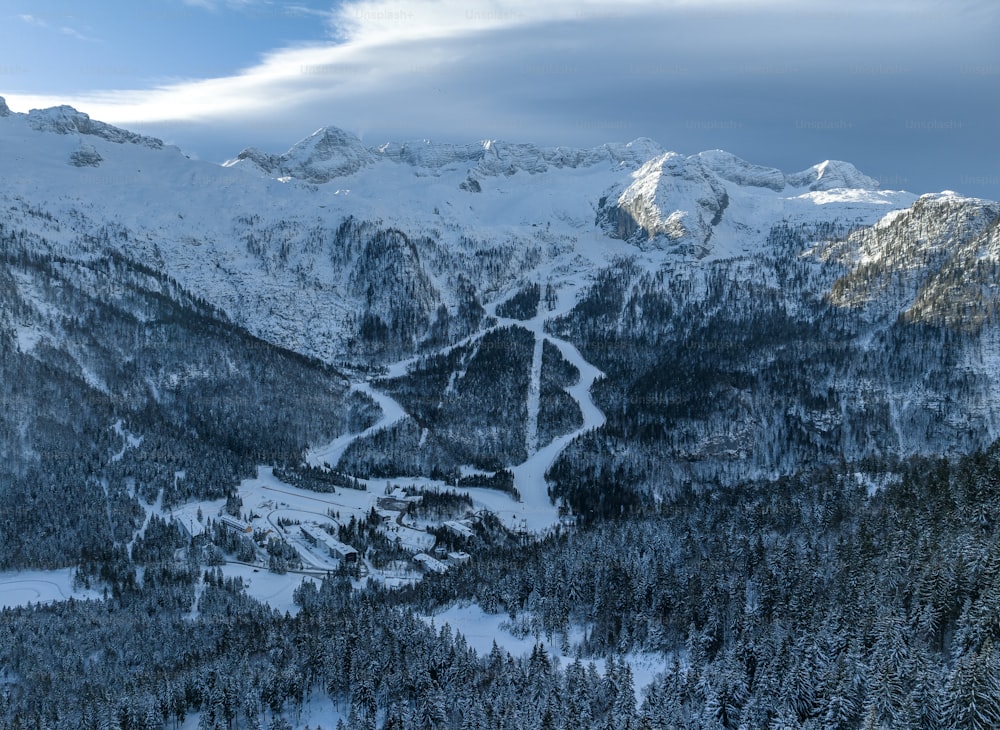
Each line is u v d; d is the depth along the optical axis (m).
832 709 143.88
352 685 184.62
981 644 146.62
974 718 130.38
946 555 171.38
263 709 184.00
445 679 180.62
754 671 165.50
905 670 145.50
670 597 197.62
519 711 162.62
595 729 153.00
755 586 198.00
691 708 161.25
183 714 184.62
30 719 181.88
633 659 186.38
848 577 182.00
